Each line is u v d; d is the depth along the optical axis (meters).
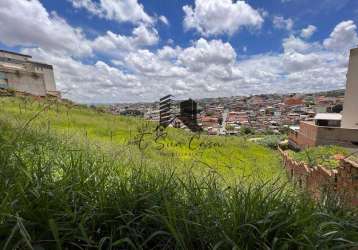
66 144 3.13
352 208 1.70
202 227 1.25
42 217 1.15
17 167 1.44
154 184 1.68
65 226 1.17
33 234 1.10
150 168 2.21
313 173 3.57
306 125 14.51
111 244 1.10
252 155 8.02
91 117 10.87
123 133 7.98
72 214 1.20
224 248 1.16
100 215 1.29
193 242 1.26
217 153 6.54
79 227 1.14
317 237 1.21
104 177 1.57
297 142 15.70
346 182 2.62
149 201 1.46
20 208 1.13
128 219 1.32
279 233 1.25
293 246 1.21
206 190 1.66
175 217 1.24
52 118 5.43
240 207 1.37
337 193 1.96
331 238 1.23
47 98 4.30
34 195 1.23
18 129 2.40
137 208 1.44
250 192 1.55
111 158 2.46
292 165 5.32
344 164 2.78
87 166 1.77
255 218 1.29
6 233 1.04
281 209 1.34
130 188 1.58
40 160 1.61
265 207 1.41
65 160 2.03
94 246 1.10
